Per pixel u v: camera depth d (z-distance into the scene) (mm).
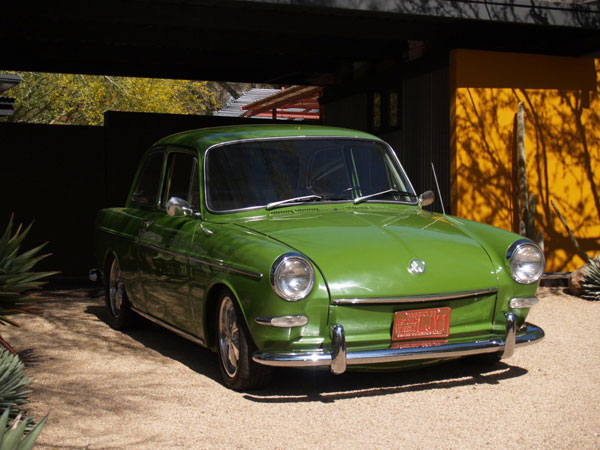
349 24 9531
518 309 5465
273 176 6031
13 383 4527
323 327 4930
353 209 6109
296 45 10977
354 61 12422
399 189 6547
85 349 6703
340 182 6242
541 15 9344
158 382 5605
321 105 13984
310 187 6102
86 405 5051
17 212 12000
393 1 8758
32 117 19531
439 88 10172
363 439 4387
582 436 4406
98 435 4480
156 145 7301
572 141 10344
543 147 10195
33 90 19172
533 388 5379
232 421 4711
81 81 19938
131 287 7008
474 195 9797
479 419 4719
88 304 9188
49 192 12156
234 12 9070
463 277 5215
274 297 4816
